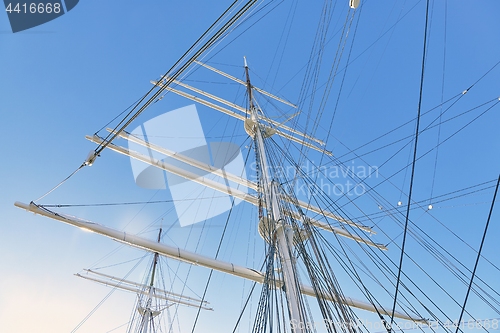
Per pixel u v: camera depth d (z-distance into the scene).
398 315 13.87
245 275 11.96
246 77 17.48
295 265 7.33
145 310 23.70
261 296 7.71
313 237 8.17
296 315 6.33
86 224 11.34
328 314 6.54
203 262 11.92
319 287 7.16
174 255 11.91
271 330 6.95
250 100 15.88
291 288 6.84
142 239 11.93
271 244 8.29
